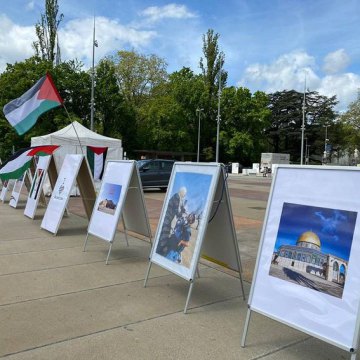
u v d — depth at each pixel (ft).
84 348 11.55
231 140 202.80
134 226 23.45
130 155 176.45
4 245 24.13
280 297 11.23
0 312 14.03
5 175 37.32
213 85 211.82
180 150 190.80
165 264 15.87
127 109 165.37
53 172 36.09
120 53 185.78
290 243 11.43
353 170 10.58
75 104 150.30
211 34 211.20
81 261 20.85
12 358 10.94
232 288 17.17
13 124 31.40
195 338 12.35
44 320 13.42
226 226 15.62
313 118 283.18
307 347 11.95
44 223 28.94
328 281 10.34
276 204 12.15
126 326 13.08
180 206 16.05
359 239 10.00
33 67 136.98
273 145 297.12
